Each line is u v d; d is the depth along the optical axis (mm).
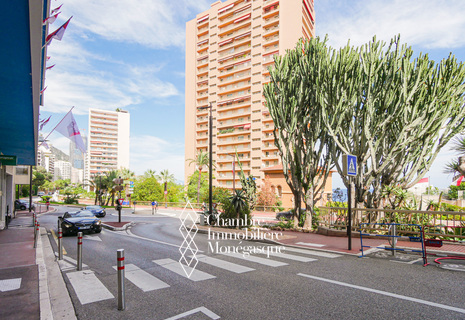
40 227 17609
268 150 65250
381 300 4824
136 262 7867
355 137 12656
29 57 5699
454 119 11703
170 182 65688
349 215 9359
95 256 8828
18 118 9758
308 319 4129
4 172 18984
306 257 8391
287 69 15156
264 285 5699
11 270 6906
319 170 15555
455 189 21391
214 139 75812
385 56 12164
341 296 5039
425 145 11828
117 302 4914
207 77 80688
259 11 69125
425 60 11234
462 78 11312
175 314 4383
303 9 66750
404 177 12461
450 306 4539
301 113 15594
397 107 11367
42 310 4430
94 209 27531
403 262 7645
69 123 11406
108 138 161875
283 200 37219
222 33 76688
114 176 52719
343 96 12562
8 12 4254
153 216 29531
